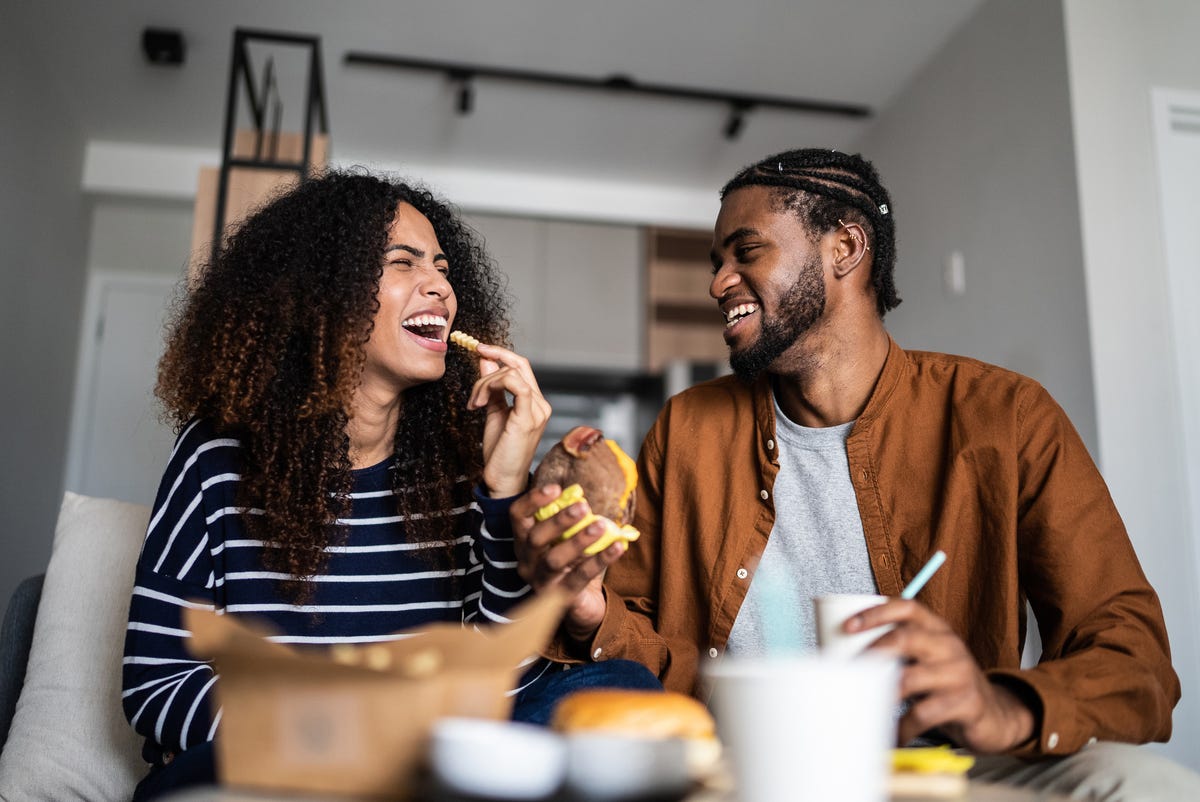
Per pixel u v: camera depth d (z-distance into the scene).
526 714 0.99
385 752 0.51
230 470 1.23
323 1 3.29
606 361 4.89
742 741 0.47
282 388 1.27
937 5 3.28
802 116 3.99
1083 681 0.92
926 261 3.55
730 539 1.40
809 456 1.40
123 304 4.61
